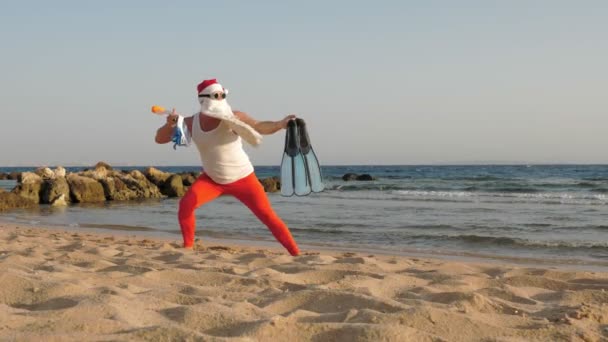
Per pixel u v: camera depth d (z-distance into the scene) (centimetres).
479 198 2661
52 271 478
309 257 632
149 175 3319
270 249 873
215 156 584
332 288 416
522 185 3834
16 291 355
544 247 1053
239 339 243
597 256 941
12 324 267
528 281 466
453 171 8912
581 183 3866
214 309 301
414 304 351
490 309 349
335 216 1730
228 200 2533
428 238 1188
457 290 424
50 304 327
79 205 2558
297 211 1927
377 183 4456
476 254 953
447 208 2052
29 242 825
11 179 7519
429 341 254
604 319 318
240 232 1300
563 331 282
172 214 1956
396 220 1599
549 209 1995
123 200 2912
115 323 270
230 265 552
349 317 298
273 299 362
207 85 559
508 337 274
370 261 610
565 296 398
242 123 535
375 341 250
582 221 1562
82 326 264
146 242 916
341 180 5231
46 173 2869
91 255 611
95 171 3111
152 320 288
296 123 550
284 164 561
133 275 462
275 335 261
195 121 569
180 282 420
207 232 1294
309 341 257
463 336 275
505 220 1598
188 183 3684
